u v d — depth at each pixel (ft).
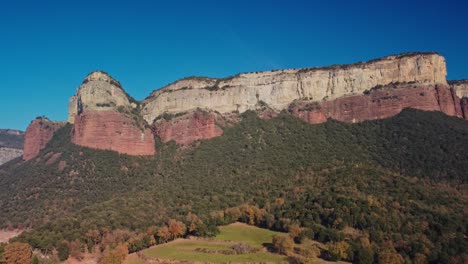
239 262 370.94
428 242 370.53
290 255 385.91
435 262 350.64
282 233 441.68
